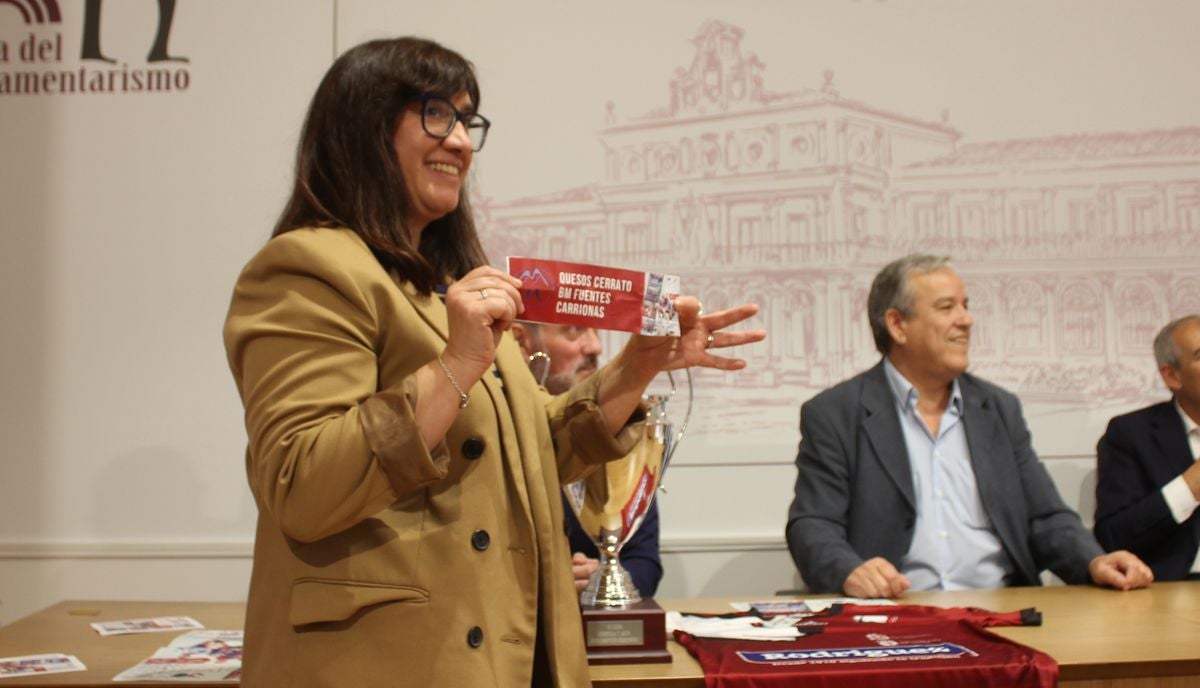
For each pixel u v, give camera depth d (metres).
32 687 1.42
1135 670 1.45
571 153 3.38
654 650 1.49
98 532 3.24
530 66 3.38
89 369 3.28
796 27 3.42
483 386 1.23
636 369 1.39
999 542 2.64
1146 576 2.19
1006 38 3.44
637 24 3.41
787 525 2.64
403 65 1.26
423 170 1.26
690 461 3.32
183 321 3.30
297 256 1.12
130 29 3.35
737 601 2.07
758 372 3.34
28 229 3.30
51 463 3.25
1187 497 2.72
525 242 3.36
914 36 3.43
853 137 3.40
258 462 1.07
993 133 3.42
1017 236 3.40
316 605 1.08
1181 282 3.41
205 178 3.33
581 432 1.38
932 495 2.68
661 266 3.37
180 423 3.28
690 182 3.38
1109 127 3.43
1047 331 3.39
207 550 3.24
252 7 3.36
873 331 2.87
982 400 2.74
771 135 3.39
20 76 3.33
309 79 3.36
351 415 1.03
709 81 3.40
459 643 1.10
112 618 1.97
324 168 1.24
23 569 3.22
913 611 1.82
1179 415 2.99
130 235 3.31
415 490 1.12
